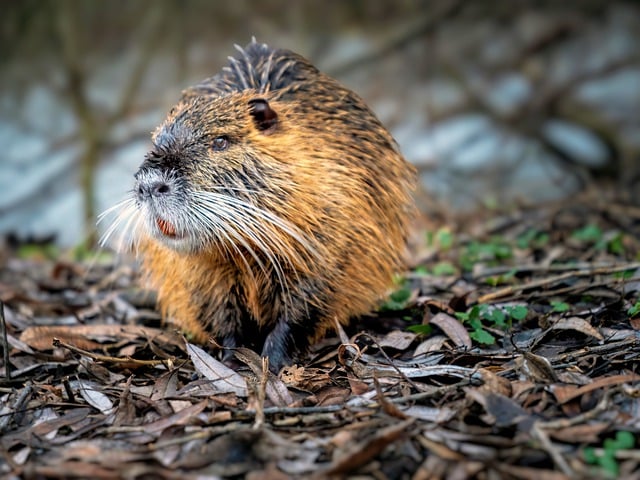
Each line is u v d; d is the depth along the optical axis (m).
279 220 4.07
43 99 12.24
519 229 7.04
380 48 12.03
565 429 3.18
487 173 11.27
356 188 4.37
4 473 3.15
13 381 4.12
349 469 2.97
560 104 11.66
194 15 12.29
